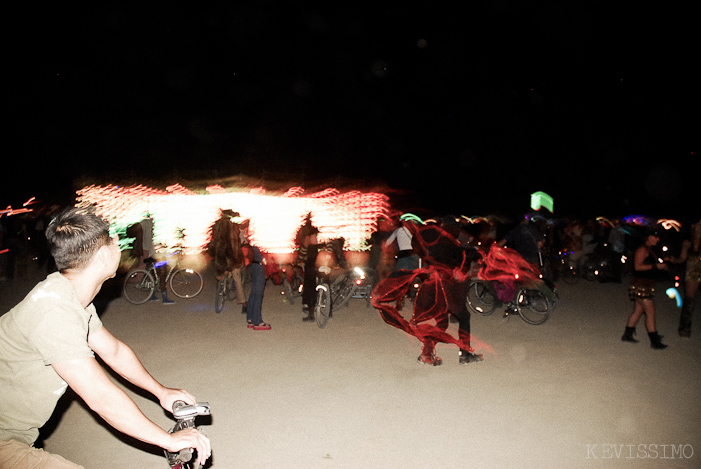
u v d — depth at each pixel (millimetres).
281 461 4082
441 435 4523
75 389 1837
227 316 9484
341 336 7996
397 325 8547
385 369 6344
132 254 10789
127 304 10602
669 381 5902
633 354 7004
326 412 5031
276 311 9969
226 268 9539
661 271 7367
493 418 4879
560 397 5406
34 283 13445
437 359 6559
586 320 9188
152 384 2348
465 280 6566
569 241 14516
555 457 4125
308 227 10250
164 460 4137
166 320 9133
